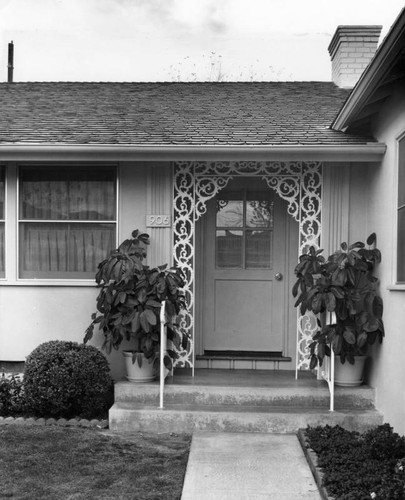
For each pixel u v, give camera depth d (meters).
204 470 4.38
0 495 3.83
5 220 6.45
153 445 5.03
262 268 7.16
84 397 5.66
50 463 4.44
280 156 5.97
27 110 7.67
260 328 7.15
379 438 4.46
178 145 5.86
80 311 6.41
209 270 7.16
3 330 6.42
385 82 5.00
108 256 6.15
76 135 6.23
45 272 6.54
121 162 6.40
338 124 6.21
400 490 3.60
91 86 9.38
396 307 5.08
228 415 5.43
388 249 5.44
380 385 5.53
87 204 6.52
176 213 6.46
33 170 6.52
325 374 5.96
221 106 7.92
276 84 9.59
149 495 3.89
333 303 5.41
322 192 6.34
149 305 5.74
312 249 5.88
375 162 5.96
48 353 5.68
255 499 3.86
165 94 8.72
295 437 5.25
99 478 4.18
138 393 5.77
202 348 7.11
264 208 7.18
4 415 5.83
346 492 3.73
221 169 6.49
